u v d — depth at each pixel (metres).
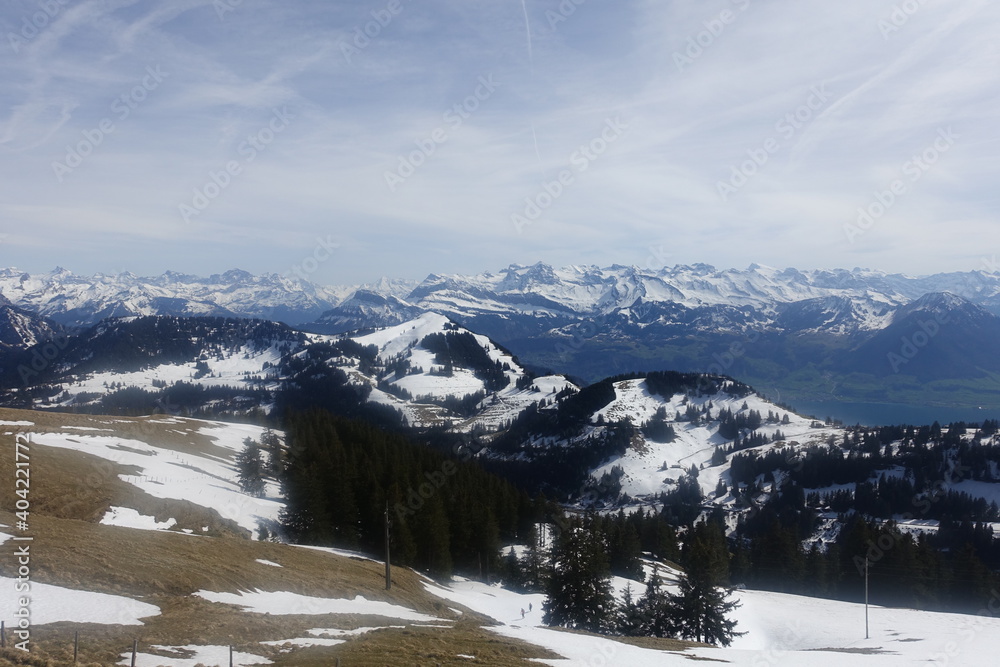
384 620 44.34
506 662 33.38
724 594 63.47
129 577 38.19
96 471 75.12
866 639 65.94
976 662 47.81
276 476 110.88
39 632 28.42
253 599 41.72
